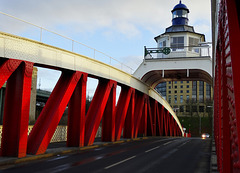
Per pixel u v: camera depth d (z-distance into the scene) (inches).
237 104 116.1
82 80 738.8
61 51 655.8
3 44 501.4
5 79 499.2
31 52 563.5
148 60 1392.7
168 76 1565.0
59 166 452.4
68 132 735.7
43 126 602.2
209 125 3678.6
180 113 4832.7
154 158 586.6
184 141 1252.5
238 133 115.3
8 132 520.7
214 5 411.2
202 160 566.9
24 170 407.8
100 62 832.3
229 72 144.2
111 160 540.7
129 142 1023.6
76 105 736.3
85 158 560.7
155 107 1465.3
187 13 1660.9
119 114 1033.5
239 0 125.5
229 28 122.6
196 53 1449.3
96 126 820.6
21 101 523.5
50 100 642.2
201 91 5073.8
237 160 127.9
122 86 1052.5
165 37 1531.7
